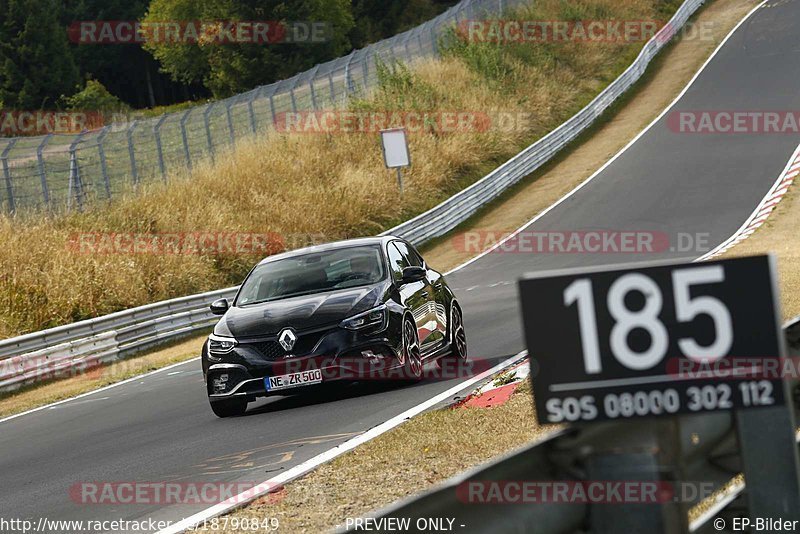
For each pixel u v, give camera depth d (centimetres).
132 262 8850
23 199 10025
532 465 1016
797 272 5581
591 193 11750
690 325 1038
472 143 14088
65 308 8062
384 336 3497
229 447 2959
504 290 7131
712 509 1442
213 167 11925
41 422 4522
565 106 16638
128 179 11000
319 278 3809
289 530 1931
